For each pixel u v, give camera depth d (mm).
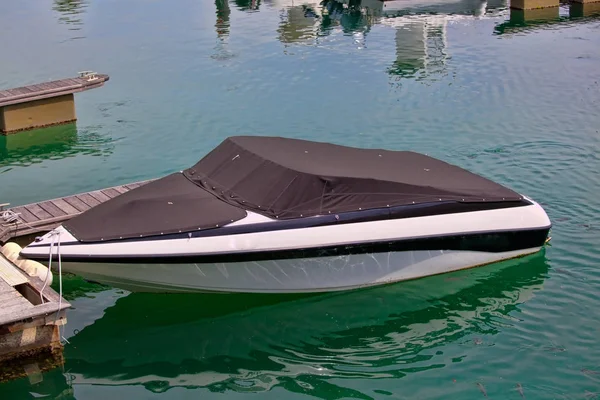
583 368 8523
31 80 20156
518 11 27719
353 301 10070
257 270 9578
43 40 24875
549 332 9242
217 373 8781
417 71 20328
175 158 14922
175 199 9922
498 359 8781
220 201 9945
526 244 10531
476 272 10516
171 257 9203
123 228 9391
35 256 9109
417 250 10000
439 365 8750
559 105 17234
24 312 8320
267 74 20438
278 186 9820
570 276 10344
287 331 9539
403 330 9445
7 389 8500
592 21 25609
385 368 8750
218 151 10906
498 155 14398
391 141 15312
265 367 8875
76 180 14133
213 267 9430
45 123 17031
